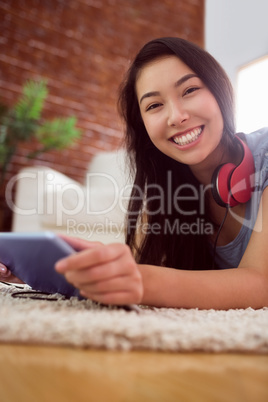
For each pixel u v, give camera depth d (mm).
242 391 335
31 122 3311
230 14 4578
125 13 4188
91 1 4012
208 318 598
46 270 656
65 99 3832
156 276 698
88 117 3918
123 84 1184
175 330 477
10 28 3631
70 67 3871
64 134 3385
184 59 962
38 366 393
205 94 977
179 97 963
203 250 1146
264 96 4109
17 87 3625
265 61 4109
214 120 986
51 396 317
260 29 4434
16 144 3305
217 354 454
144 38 4273
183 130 971
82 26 3955
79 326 460
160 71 964
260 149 977
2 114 3291
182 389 336
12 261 743
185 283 711
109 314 550
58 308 608
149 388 338
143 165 1201
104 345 451
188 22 4539
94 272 551
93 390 332
